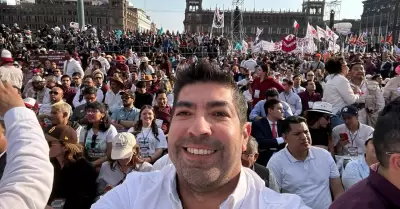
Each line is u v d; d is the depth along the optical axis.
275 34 95.81
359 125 4.90
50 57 16.67
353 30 100.75
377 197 1.51
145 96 8.45
